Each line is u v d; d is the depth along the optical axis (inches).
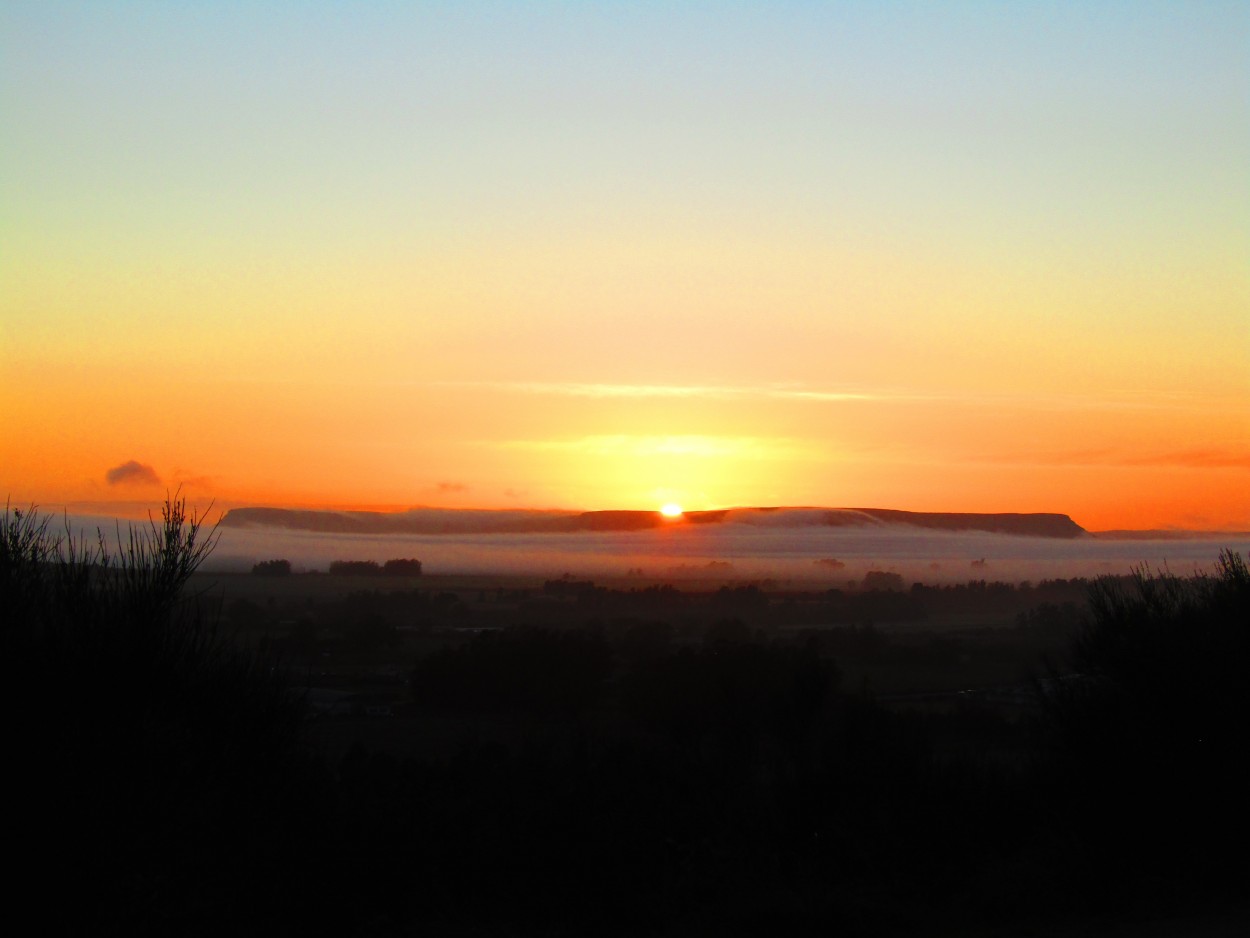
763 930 430.0
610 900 448.5
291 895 382.6
